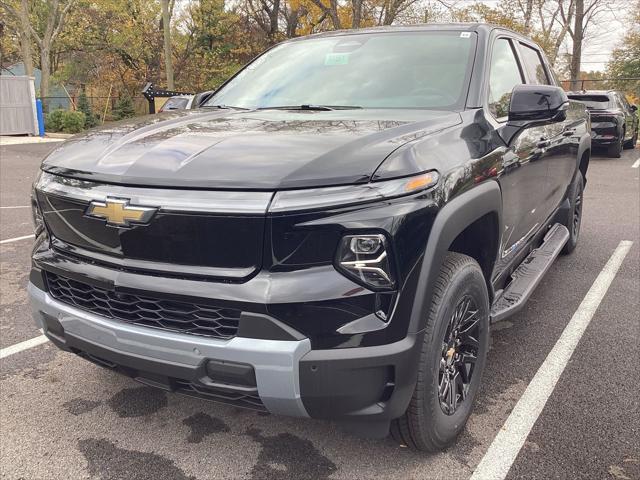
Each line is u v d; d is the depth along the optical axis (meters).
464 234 2.79
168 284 2.14
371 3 25.50
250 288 2.03
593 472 2.45
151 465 2.54
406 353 2.10
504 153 2.91
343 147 2.22
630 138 16.78
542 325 4.02
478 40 3.39
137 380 2.41
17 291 4.73
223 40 34.06
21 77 20.91
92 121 26.19
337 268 2.02
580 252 5.90
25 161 13.94
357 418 2.13
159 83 34.00
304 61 3.72
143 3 33.41
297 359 2.01
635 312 4.25
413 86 3.20
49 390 3.17
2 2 28.08
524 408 2.95
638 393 3.09
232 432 2.79
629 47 34.47
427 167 2.20
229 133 2.52
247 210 2.01
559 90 2.87
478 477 2.43
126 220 2.17
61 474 2.48
